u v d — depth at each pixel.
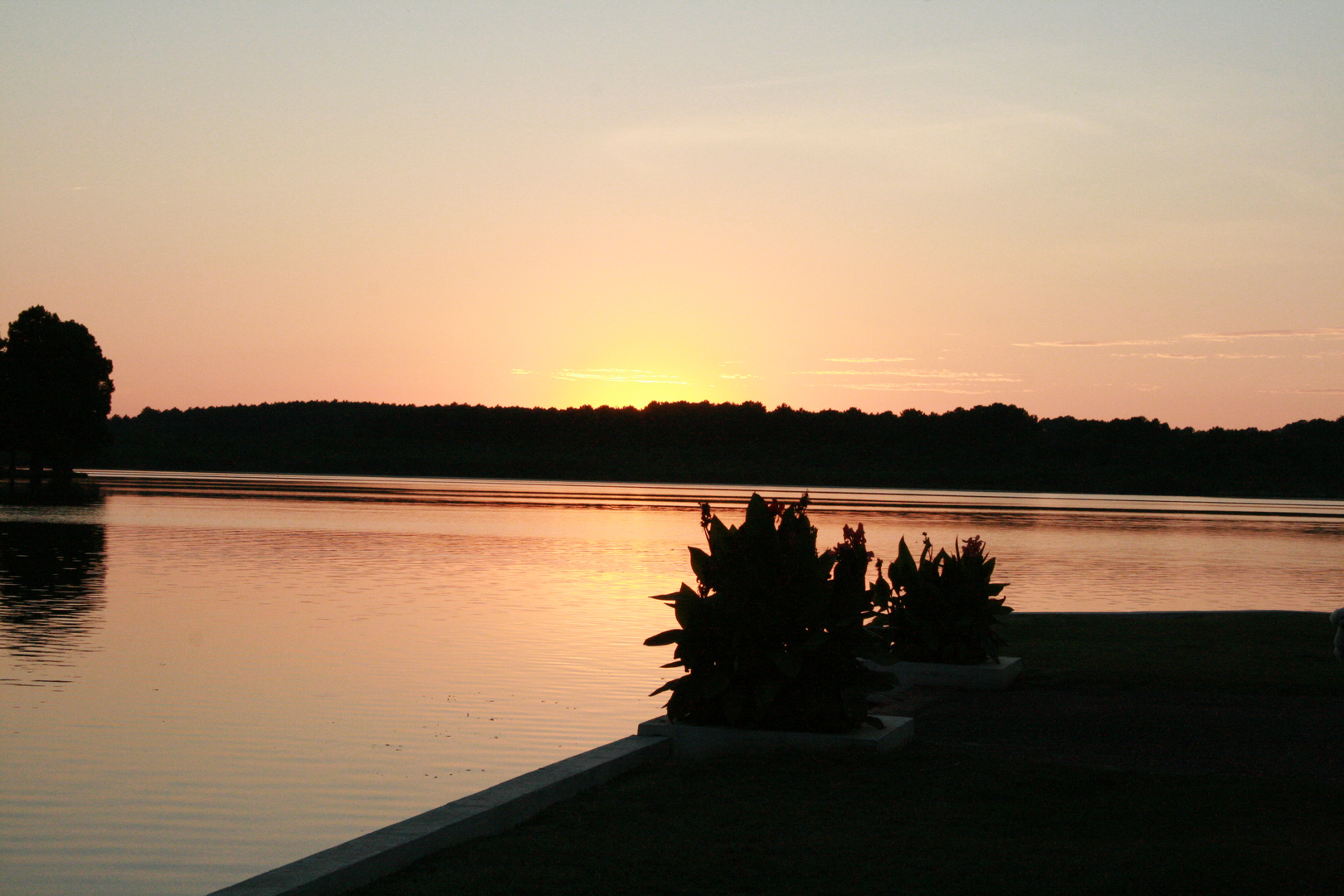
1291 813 6.47
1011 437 172.88
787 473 157.50
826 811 6.50
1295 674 12.01
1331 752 8.24
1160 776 7.33
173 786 8.74
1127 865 5.53
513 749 9.96
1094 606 21.64
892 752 8.02
